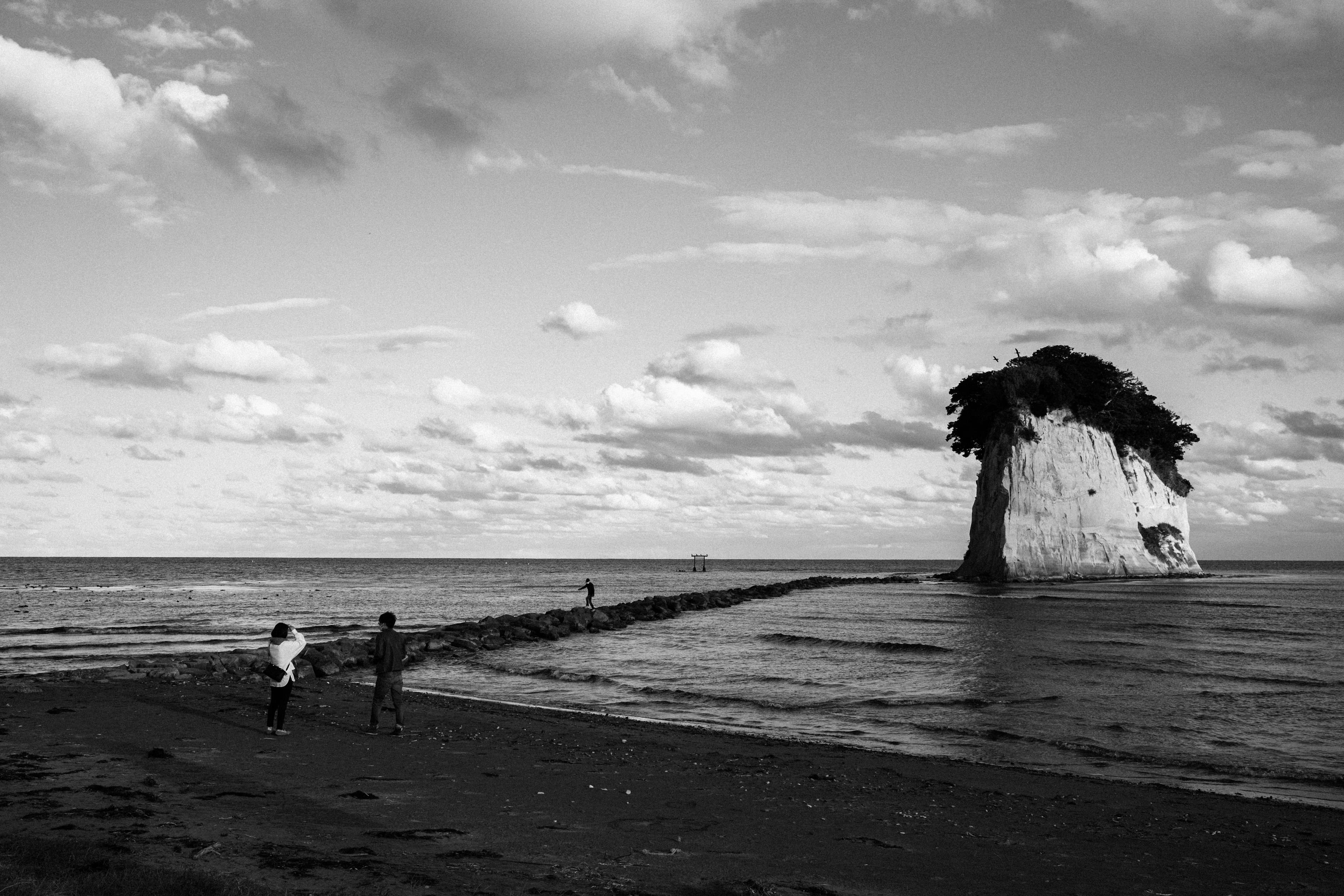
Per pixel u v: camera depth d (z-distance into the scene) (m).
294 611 76.25
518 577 183.12
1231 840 13.10
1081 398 114.94
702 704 27.95
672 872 10.16
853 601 87.38
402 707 21.75
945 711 26.45
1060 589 97.94
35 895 7.45
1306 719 25.14
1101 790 16.58
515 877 9.50
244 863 9.33
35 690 23.98
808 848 11.62
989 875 10.86
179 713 20.61
